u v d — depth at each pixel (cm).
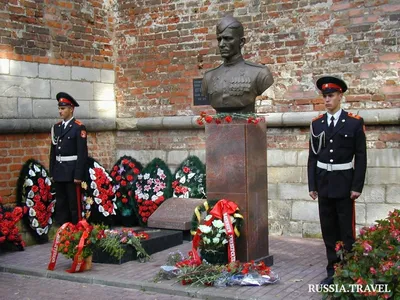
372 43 811
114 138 1014
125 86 1012
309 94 857
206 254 651
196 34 948
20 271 689
